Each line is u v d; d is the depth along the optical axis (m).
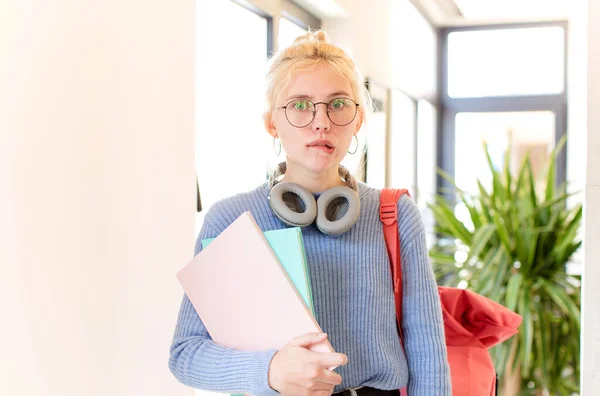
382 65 4.18
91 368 1.43
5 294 1.17
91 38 1.43
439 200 3.95
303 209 1.16
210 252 1.07
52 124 1.30
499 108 6.25
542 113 6.16
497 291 3.30
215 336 1.09
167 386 1.79
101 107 1.47
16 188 1.20
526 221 3.48
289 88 1.12
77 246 1.38
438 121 6.38
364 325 1.11
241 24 2.83
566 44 6.07
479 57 6.32
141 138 1.64
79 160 1.39
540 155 6.16
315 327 0.97
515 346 3.22
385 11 4.24
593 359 1.81
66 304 1.35
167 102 1.78
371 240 1.16
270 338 1.02
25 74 1.23
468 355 1.50
